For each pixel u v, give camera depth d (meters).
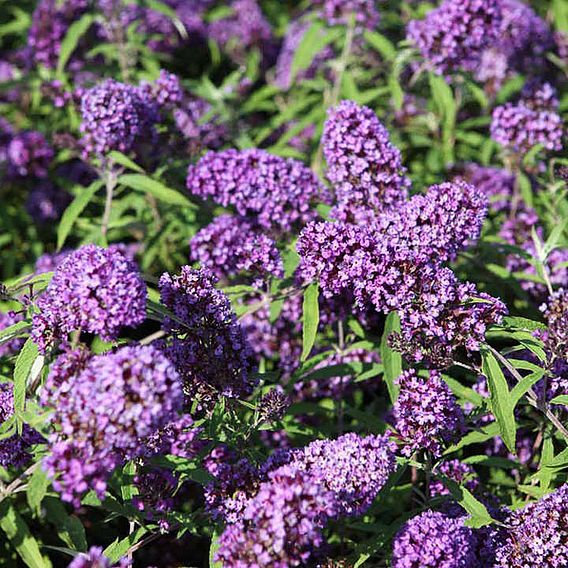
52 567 1.25
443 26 1.42
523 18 1.58
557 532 1.14
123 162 1.34
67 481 1.08
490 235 1.37
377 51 1.60
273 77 1.88
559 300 1.20
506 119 1.40
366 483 1.13
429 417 1.16
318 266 1.18
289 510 1.09
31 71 1.62
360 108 1.27
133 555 1.27
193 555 1.28
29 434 1.18
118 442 1.08
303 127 1.52
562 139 1.41
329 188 1.34
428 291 1.17
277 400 1.18
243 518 1.14
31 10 1.90
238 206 1.31
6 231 1.60
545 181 1.44
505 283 1.36
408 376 1.17
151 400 1.08
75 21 1.57
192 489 1.28
